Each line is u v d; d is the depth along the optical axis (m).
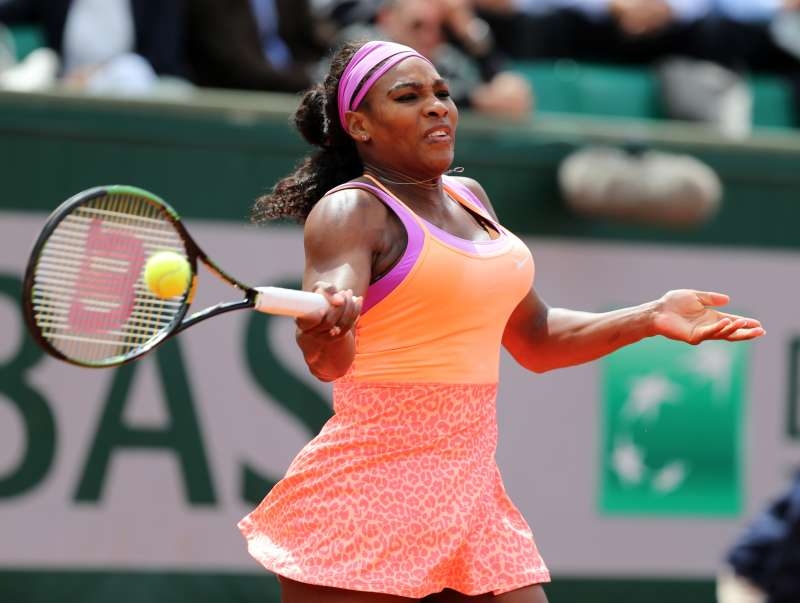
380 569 9.31
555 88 23.62
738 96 23.97
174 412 17.41
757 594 14.45
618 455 18.91
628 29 24.77
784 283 19.80
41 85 19.70
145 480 17.31
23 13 21.83
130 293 8.93
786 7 25.98
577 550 18.73
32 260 8.11
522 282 9.82
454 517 9.43
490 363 9.78
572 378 18.75
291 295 8.20
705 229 19.50
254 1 21.33
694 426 19.23
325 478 9.50
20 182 17.02
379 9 21.77
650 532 19.02
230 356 17.61
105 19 20.03
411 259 9.32
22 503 16.98
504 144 18.81
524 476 18.55
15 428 17.00
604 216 18.66
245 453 17.62
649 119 24.03
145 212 9.02
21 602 16.92
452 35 21.77
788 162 19.77
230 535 17.56
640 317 10.20
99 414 17.20
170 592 17.34
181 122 17.48
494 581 9.59
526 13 24.41
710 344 19.31
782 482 19.52
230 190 17.62
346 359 8.63
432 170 9.70
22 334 17.03
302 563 9.41
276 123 17.77
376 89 9.70
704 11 25.34
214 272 8.69
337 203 9.30
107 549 17.17
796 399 19.66
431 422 9.49
